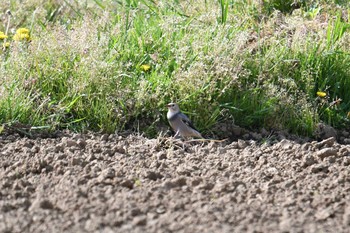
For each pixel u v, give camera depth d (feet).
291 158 37.04
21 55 44.06
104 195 30.96
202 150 38.40
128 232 27.81
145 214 29.35
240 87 43.57
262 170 35.17
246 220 28.99
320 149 38.83
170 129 41.88
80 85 41.73
